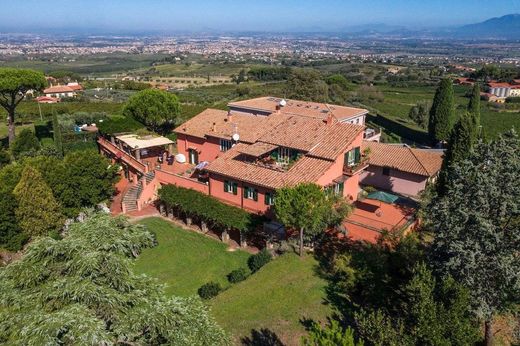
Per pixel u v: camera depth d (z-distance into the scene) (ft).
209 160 154.71
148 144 156.35
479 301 62.75
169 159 166.09
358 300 78.95
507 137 69.56
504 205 60.23
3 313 43.39
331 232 100.53
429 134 233.76
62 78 506.48
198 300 52.08
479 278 62.28
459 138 108.78
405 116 332.19
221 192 125.29
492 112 353.31
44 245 48.65
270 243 104.73
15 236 100.07
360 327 62.85
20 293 45.57
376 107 359.05
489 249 61.31
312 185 90.79
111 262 47.26
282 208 89.45
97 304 44.21
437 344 54.24
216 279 95.50
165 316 45.37
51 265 48.03
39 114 261.24
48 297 43.91
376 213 118.11
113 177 128.98
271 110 180.45
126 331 43.14
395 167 140.77
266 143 126.52
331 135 123.75
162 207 131.95
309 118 136.77
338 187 121.39
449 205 65.82
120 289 47.57
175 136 201.46
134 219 128.88
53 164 116.78
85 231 51.85
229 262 102.78
